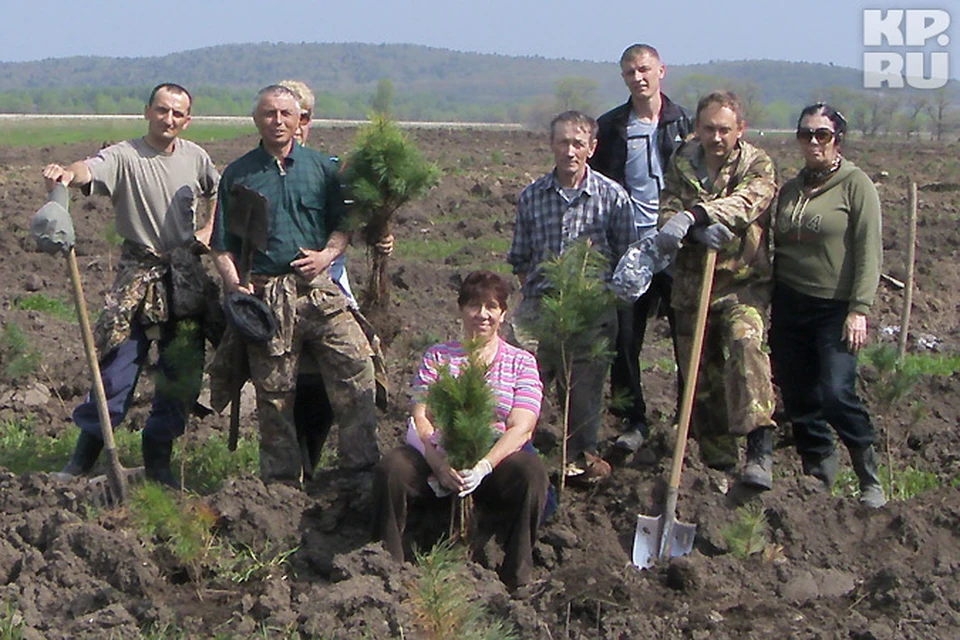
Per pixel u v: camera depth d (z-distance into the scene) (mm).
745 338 7090
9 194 23578
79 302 7098
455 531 6668
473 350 6414
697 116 7105
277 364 7312
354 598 5980
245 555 6785
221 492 7016
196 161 7824
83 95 182875
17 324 12625
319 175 7410
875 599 6348
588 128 7531
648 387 10594
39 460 8852
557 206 7633
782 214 7371
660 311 8648
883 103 71250
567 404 7160
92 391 7246
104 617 5969
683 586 6402
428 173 7438
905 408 9758
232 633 5918
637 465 8086
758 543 6773
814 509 7117
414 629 5879
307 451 7895
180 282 7648
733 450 7695
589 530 7035
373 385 7422
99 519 7023
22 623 5898
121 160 7594
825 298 7336
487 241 20250
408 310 14656
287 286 7281
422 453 6629
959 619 6145
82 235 18875
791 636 5945
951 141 67500
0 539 6684
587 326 7164
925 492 7500
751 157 7176
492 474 6605
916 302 15617
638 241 7496
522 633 5973
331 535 6980
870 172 32969
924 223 21953
